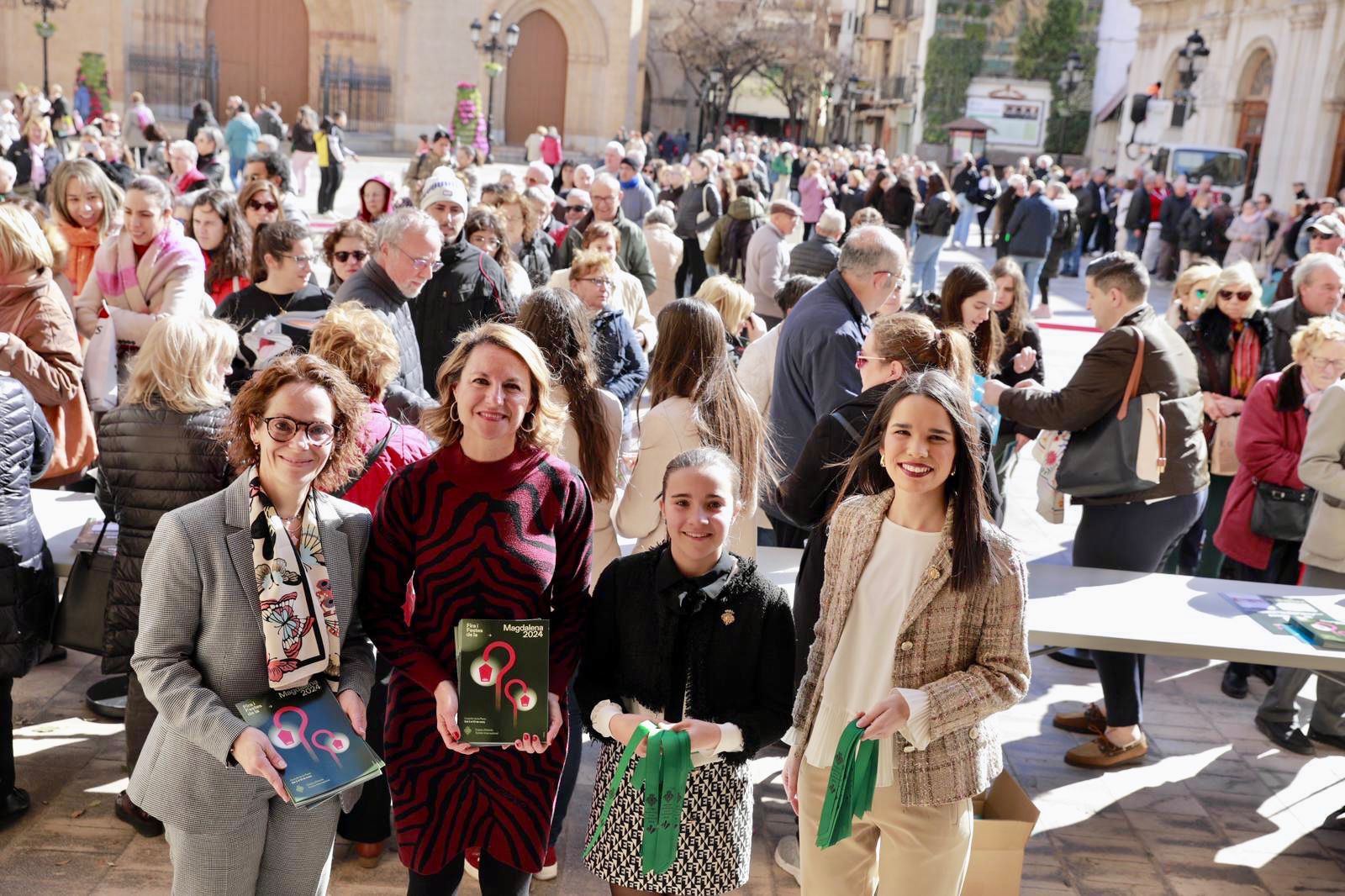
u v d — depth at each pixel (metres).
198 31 34.09
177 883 2.67
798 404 4.26
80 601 3.60
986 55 36.81
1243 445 4.79
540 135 25.55
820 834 2.57
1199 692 5.13
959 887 2.79
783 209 8.60
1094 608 3.87
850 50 50.69
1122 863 3.81
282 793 2.43
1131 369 4.00
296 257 5.12
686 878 2.83
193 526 2.58
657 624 2.76
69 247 5.82
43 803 3.78
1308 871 3.82
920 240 15.20
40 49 31.50
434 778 2.77
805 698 2.85
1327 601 4.05
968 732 2.69
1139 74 31.41
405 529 2.75
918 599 2.61
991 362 4.68
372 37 35.75
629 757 2.64
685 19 44.34
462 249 5.34
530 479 2.77
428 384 5.32
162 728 2.67
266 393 2.59
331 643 2.66
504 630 2.59
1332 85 22.09
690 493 2.69
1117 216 22.53
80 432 4.70
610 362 4.91
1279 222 17.84
